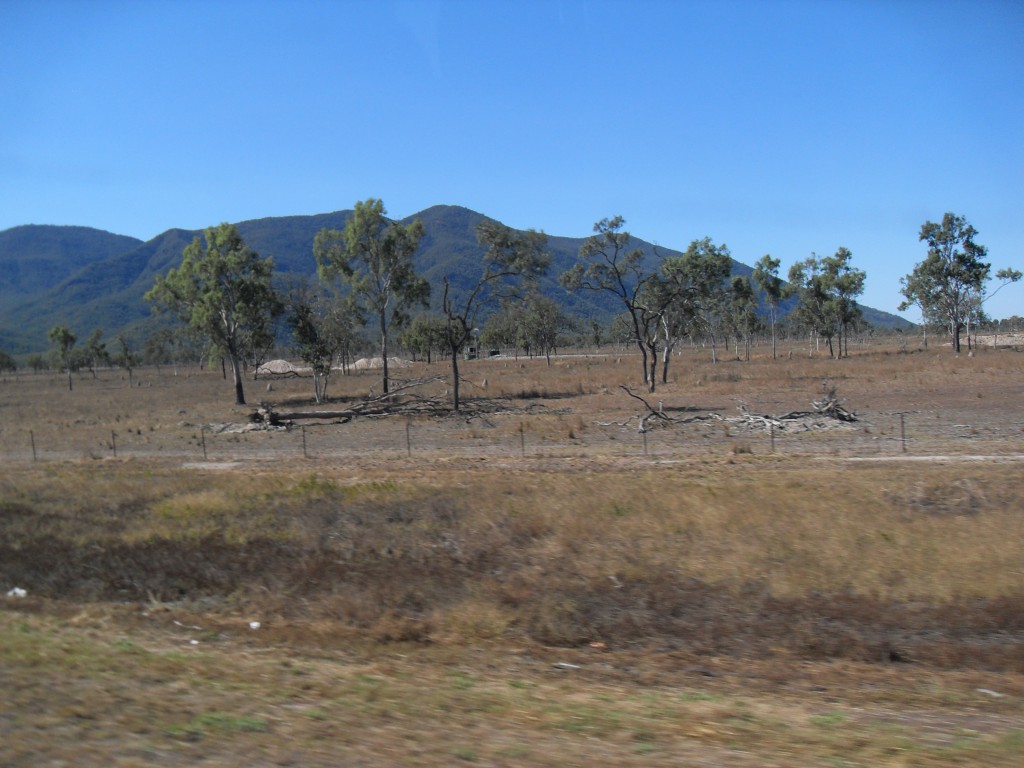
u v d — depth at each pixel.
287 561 14.68
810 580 12.40
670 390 50.41
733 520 15.61
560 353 129.12
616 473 22.73
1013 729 6.57
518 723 6.51
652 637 10.51
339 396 57.06
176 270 55.16
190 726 6.07
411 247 54.31
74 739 5.70
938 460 22.75
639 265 50.19
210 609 12.29
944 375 51.81
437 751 5.67
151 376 110.44
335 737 5.96
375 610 11.77
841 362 73.94
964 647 9.80
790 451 25.78
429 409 42.97
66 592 13.26
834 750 5.84
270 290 55.91
